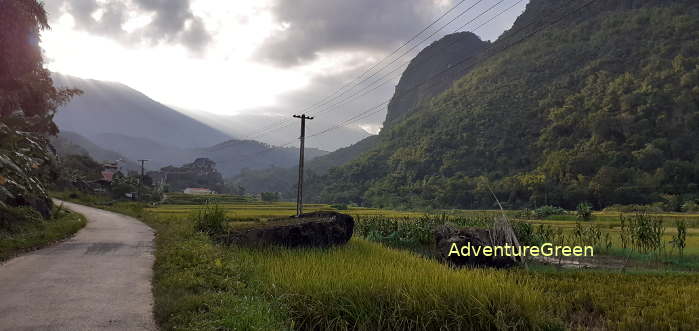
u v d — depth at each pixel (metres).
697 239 29.34
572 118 169.25
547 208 76.94
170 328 6.57
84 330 6.49
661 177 119.75
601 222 51.97
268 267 11.04
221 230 18.80
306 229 17.22
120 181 104.75
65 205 49.69
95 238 19.48
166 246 15.58
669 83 158.62
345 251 15.79
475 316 8.19
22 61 31.23
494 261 16.02
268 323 6.63
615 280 13.60
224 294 8.22
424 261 13.80
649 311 9.73
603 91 178.38
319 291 8.34
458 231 17.45
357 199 190.62
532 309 8.49
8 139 22.72
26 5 28.25
